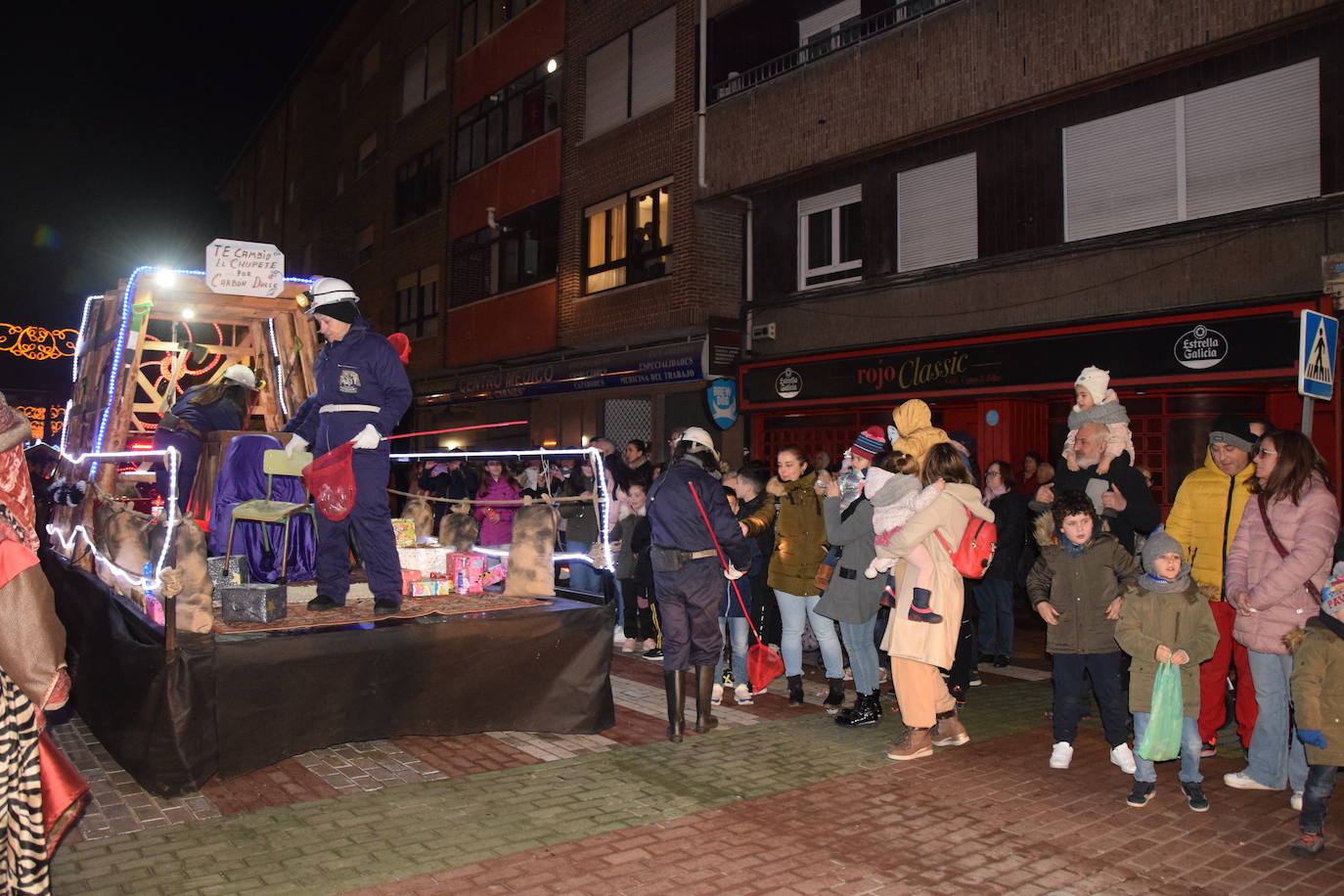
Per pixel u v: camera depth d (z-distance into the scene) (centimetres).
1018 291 1234
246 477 651
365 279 2897
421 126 2555
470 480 1529
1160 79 1105
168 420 708
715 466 630
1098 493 603
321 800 480
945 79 1273
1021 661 884
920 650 547
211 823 448
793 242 1552
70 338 2078
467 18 2362
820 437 1528
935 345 1309
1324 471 491
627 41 1817
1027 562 888
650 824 454
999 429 1285
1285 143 1009
